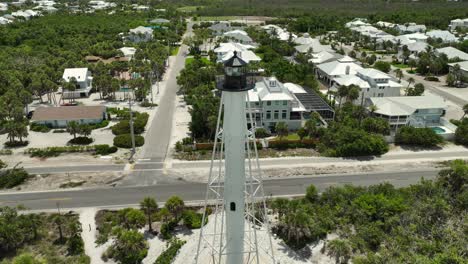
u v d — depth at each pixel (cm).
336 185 6238
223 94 3291
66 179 6406
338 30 19562
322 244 4831
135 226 5062
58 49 14175
